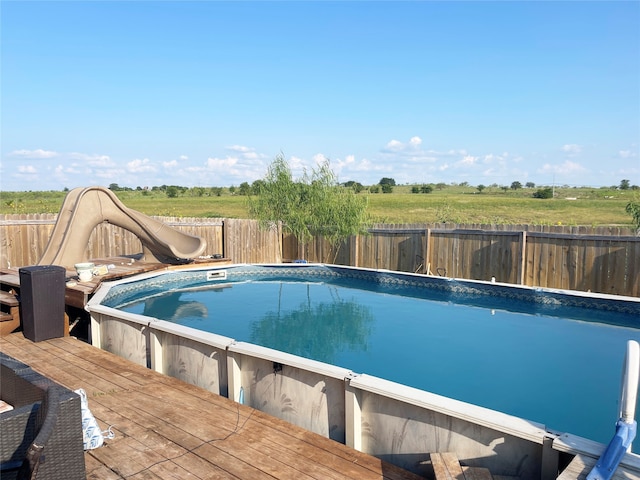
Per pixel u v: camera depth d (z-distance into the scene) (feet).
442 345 24.34
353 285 39.45
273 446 12.12
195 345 16.89
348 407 12.68
